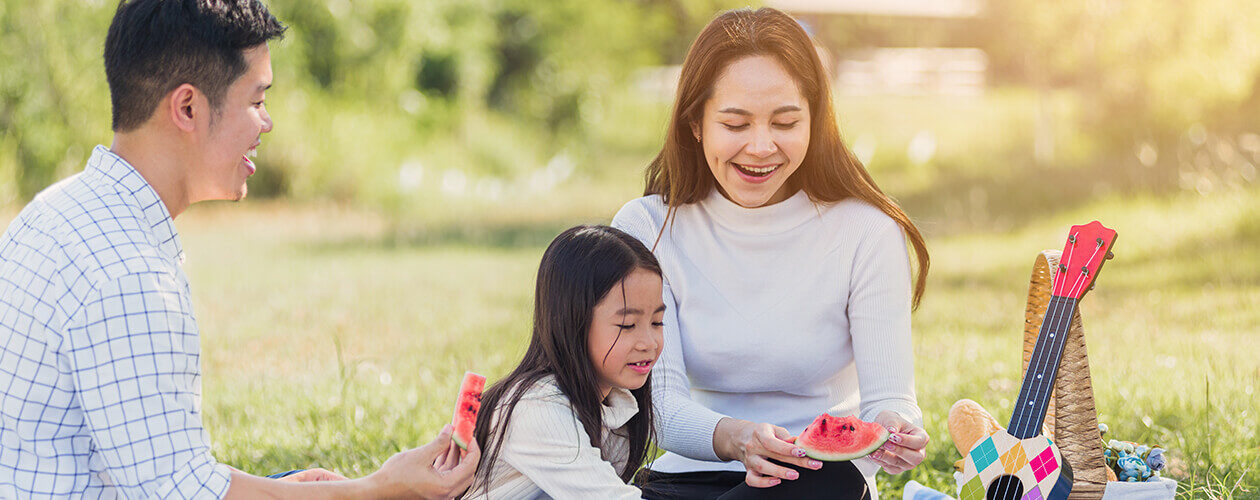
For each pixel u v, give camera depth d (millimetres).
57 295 2303
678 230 3338
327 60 16406
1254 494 3850
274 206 15789
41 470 2373
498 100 20172
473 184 17328
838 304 3230
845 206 3246
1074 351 2955
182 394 2379
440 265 11188
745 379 3254
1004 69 23703
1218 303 7605
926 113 21672
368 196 16109
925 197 13414
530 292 9547
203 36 2420
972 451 2883
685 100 3160
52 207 2404
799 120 3070
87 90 13984
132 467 2311
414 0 17312
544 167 19047
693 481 3156
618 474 3090
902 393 3162
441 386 5941
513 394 2854
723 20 3135
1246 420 4551
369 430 4895
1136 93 12953
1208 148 12047
